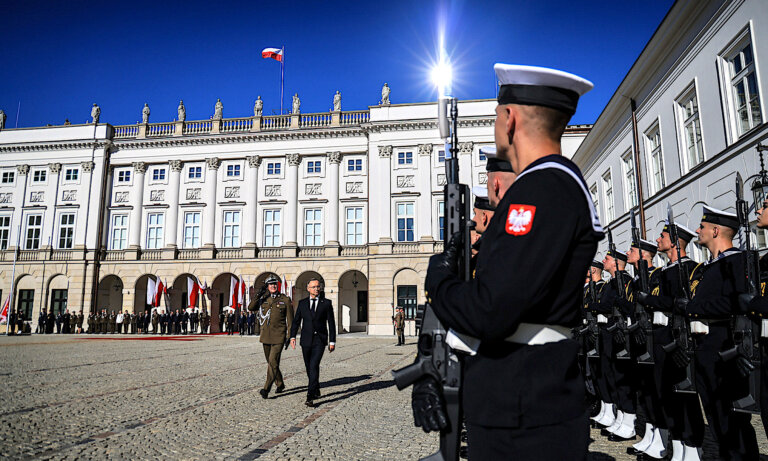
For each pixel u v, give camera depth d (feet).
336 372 38.83
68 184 118.21
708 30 35.94
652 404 16.66
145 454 16.01
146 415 21.91
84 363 43.86
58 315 114.42
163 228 115.75
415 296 103.09
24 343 74.38
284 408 24.11
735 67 33.65
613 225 60.13
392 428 20.03
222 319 112.57
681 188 40.50
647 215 48.62
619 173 57.52
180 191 116.57
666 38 41.73
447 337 4.75
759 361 11.76
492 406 4.32
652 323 16.19
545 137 5.00
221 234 113.60
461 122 105.70
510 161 5.26
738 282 12.51
